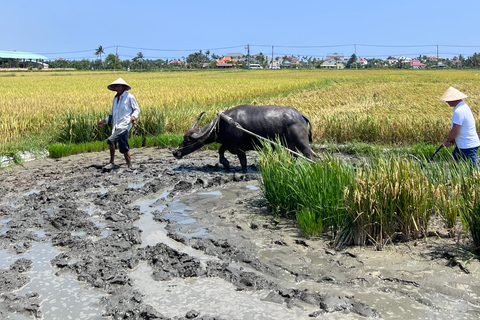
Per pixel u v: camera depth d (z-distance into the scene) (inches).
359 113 654.5
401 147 485.7
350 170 228.4
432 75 2691.9
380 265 182.4
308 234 216.4
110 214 257.3
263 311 148.0
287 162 261.6
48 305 154.9
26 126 608.4
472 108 705.0
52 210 269.3
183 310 149.5
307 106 855.1
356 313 145.5
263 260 189.8
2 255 201.0
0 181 357.4
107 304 154.4
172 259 190.7
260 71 4180.6
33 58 5472.4
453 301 152.0
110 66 5629.9
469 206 191.2
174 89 1318.9
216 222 243.4
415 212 208.8
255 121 347.9
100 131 548.4
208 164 404.5
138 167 401.1
